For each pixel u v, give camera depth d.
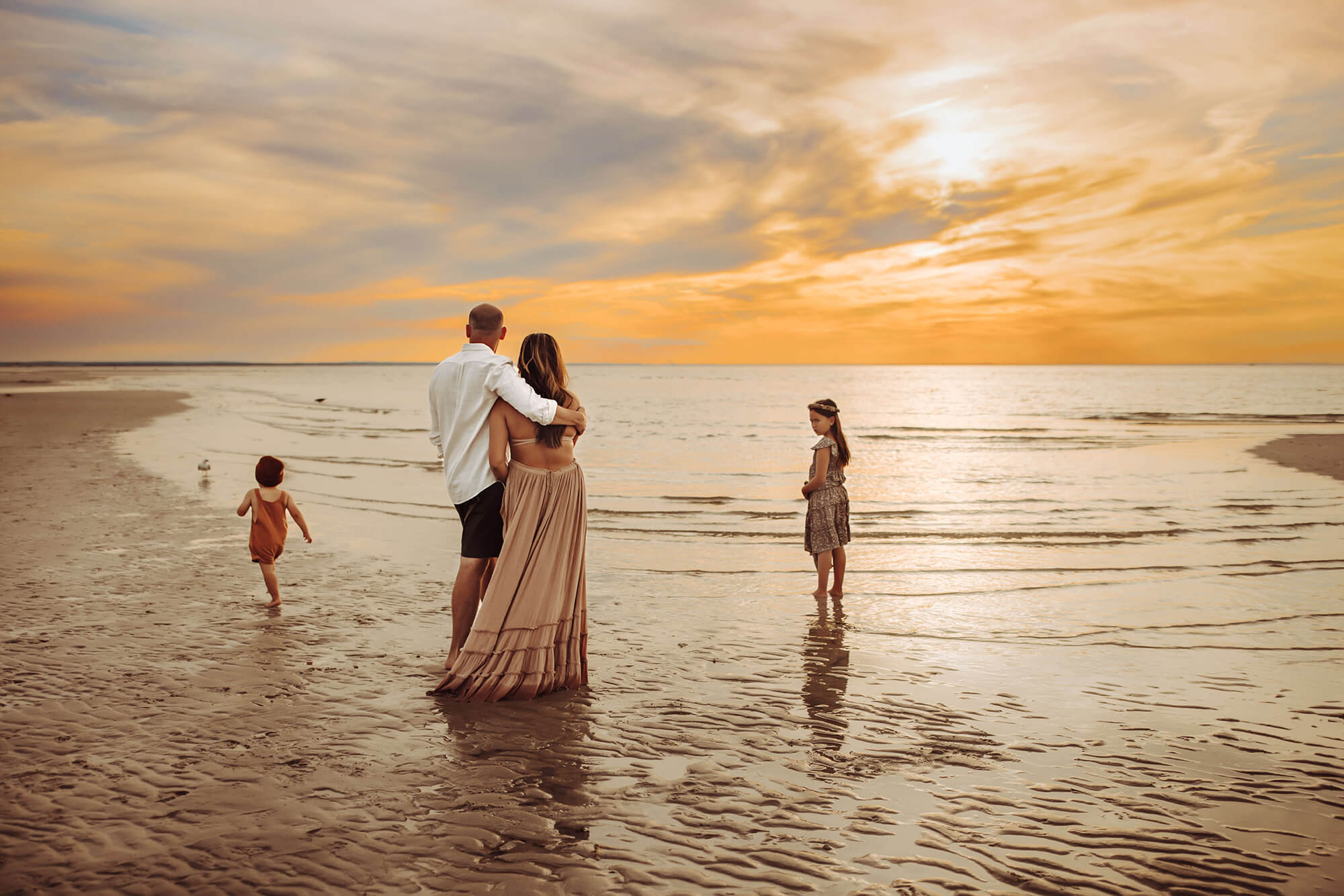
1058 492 13.34
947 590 7.36
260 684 4.57
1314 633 6.03
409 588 6.96
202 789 3.27
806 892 2.63
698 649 5.56
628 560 8.55
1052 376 147.62
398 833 2.97
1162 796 3.42
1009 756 3.83
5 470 14.26
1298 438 22.77
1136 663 5.32
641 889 2.62
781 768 3.66
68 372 135.50
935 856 2.89
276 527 6.32
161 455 16.97
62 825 2.95
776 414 38.75
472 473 4.65
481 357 4.57
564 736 3.97
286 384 88.50
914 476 15.51
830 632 6.02
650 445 22.62
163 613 6.02
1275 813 3.28
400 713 4.21
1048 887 2.69
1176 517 11.05
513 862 2.78
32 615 5.84
